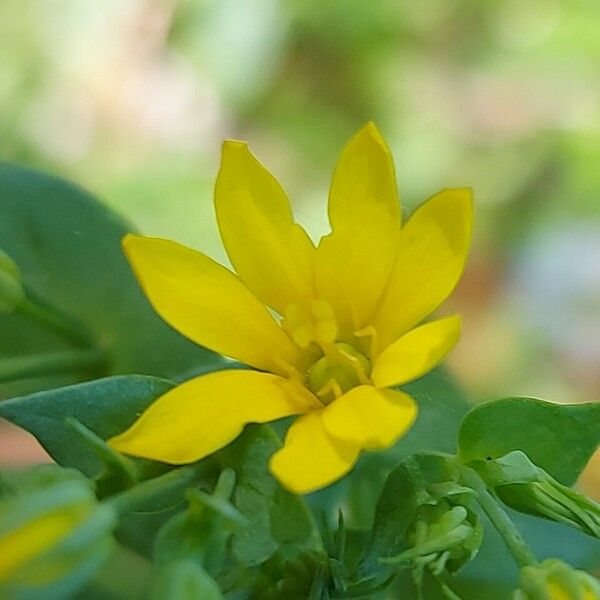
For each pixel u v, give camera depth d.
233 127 0.11
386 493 0.05
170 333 0.06
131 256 0.05
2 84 0.11
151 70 0.11
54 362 0.06
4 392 0.06
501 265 0.11
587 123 0.11
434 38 0.11
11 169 0.06
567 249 0.10
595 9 0.11
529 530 0.06
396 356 0.05
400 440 0.06
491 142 0.11
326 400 0.05
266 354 0.05
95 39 0.11
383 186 0.05
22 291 0.06
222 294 0.05
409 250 0.05
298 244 0.05
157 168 0.11
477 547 0.05
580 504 0.05
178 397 0.05
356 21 0.11
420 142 0.11
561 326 0.10
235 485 0.05
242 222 0.05
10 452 0.08
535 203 0.11
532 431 0.05
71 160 0.11
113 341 0.06
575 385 0.10
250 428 0.05
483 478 0.05
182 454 0.05
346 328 0.05
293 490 0.05
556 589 0.05
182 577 0.05
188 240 0.10
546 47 0.11
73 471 0.05
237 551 0.05
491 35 0.11
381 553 0.05
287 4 0.11
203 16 0.11
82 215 0.06
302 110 0.11
